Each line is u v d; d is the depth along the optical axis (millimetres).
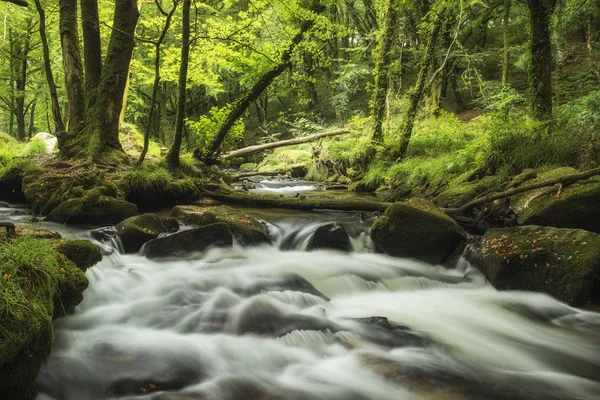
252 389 3451
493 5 19375
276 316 4645
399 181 12875
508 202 7910
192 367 3709
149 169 9852
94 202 7449
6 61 23547
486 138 10727
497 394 3471
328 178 16812
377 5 14703
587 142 8477
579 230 5703
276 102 34812
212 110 12797
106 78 10156
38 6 9703
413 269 6586
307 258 6828
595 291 5406
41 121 33219
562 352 4277
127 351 3871
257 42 16172
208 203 10203
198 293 5145
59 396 3273
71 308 4172
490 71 26172
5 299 2918
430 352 4137
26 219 7621
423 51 14672
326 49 26969
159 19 17547
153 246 6176
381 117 14828
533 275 5574
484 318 5035
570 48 20641
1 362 2639
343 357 3992
